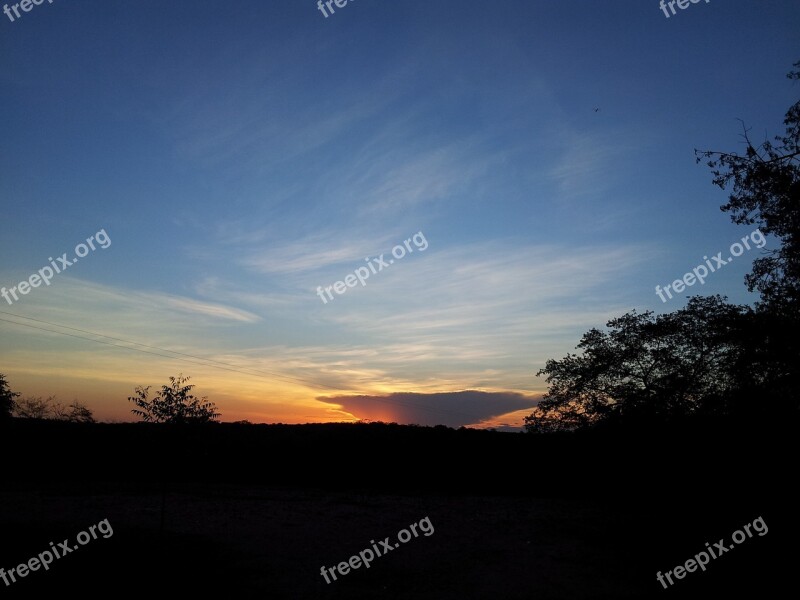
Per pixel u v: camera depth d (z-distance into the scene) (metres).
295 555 17.86
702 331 27.11
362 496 34.84
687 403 26.80
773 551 17.70
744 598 14.08
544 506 32.19
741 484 21.91
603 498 35.66
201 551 17.16
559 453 41.97
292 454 45.88
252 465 43.88
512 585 15.12
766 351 19.84
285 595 13.58
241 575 15.05
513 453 45.81
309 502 30.69
